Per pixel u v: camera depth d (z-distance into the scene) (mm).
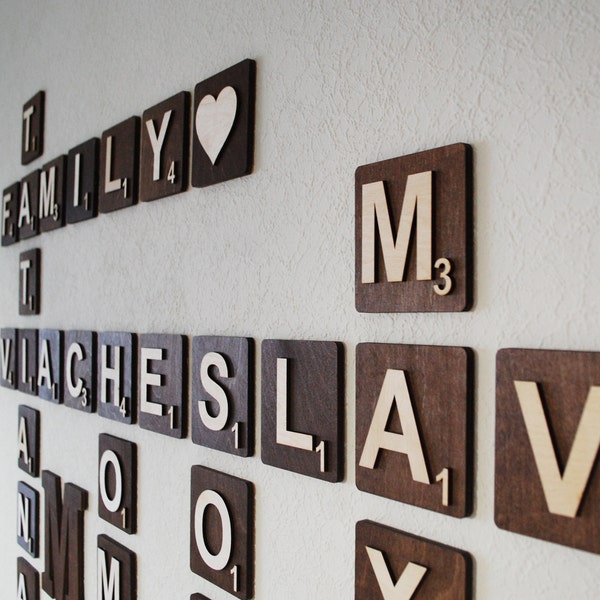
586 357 409
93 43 1060
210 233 760
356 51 580
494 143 468
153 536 857
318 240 613
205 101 755
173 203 830
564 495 415
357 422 558
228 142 716
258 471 681
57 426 1153
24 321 1314
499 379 454
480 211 474
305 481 622
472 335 478
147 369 859
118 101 978
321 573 601
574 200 424
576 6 424
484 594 465
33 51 1302
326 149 607
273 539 658
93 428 1023
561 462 419
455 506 477
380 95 555
